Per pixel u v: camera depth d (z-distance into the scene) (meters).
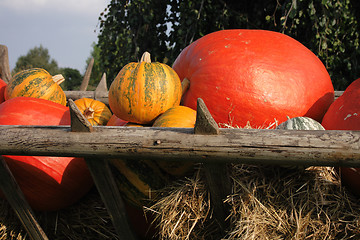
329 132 1.12
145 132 1.27
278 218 1.35
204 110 1.15
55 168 1.73
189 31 5.25
